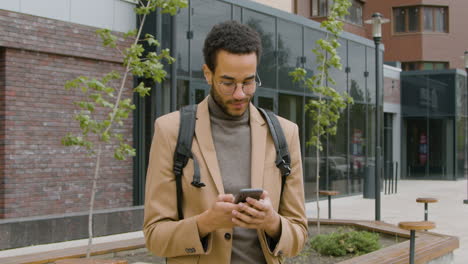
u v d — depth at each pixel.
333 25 9.16
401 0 29.25
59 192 9.77
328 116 9.64
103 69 10.54
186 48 11.52
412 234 5.98
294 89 15.09
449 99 25.73
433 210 14.15
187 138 2.03
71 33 9.92
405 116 26.50
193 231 1.88
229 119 2.10
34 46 9.36
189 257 2.01
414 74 26.34
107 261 3.47
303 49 15.50
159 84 10.98
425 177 26.31
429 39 29.17
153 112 10.98
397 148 26.52
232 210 1.79
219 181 2.00
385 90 25.27
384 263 5.84
